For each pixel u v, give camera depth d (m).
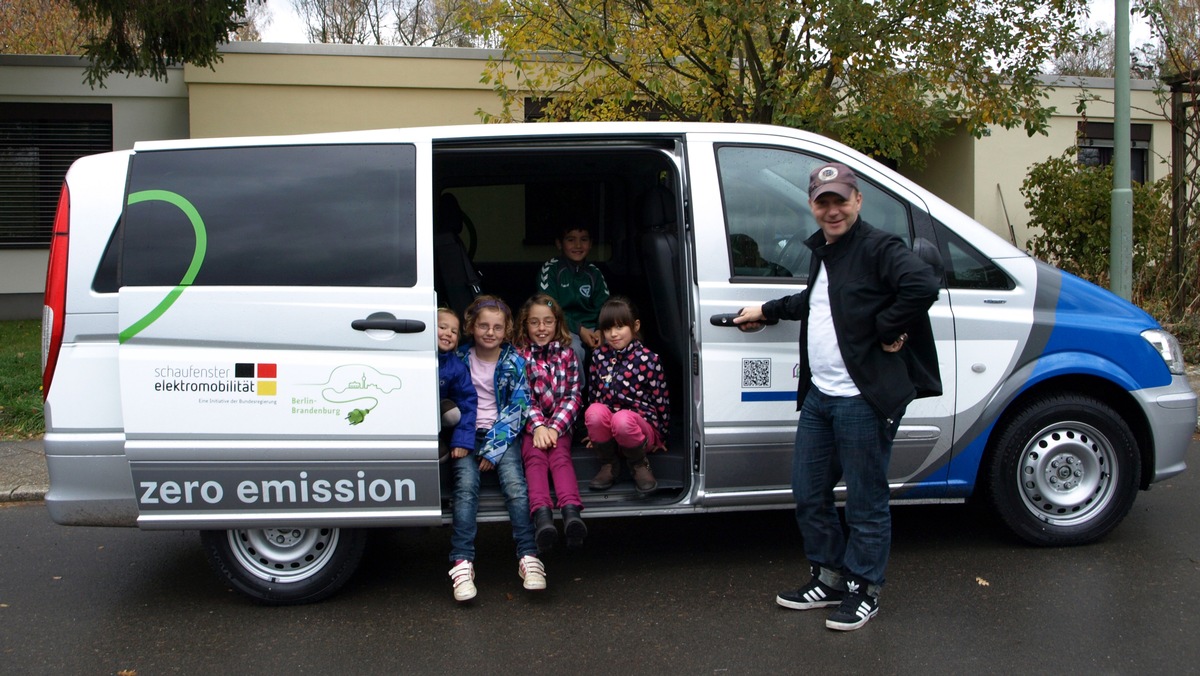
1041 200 11.23
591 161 5.11
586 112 8.87
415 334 3.82
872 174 4.24
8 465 6.40
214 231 3.81
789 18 7.86
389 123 11.92
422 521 3.92
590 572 4.39
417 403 3.82
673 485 4.29
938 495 4.29
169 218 3.81
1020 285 4.28
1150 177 13.27
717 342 4.03
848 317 3.48
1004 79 8.45
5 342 10.45
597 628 3.77
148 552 4.88
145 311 3.73
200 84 11.52
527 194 5.57
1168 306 9.75
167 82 12.73
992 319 4.22
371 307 3.81
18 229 12.90
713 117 8.50
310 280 3.81
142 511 3.80
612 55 9.06
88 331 3.77
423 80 11.88
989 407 4.23
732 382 4.04
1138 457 4.42
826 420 3.70
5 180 12.75
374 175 3.92
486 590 4.22
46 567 4.67
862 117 8.15
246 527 3.86
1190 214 9.96
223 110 11.60
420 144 3.96
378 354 3.81
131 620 3.98
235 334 3.76
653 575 4.33
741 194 4.14
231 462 3.79
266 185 3.88
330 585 4.07
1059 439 4.38
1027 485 4.38
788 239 4.15
